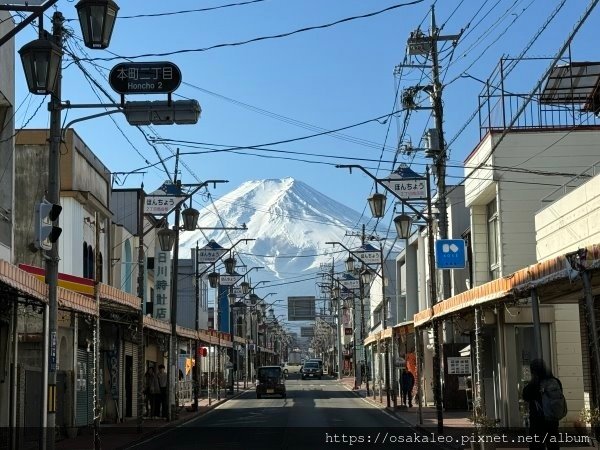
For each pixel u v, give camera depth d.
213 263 43.81
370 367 71.81
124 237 40.62
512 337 26.14
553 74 26.36
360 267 56.34
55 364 16.98
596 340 11.87
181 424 32.09
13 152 22.45
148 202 29.22
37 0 12.77
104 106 16.50
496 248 30.31
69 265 29.55
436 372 24.70
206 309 77.75
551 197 28.20
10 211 22.22
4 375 20.77
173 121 15.73
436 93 27.34
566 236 22.14
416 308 53.75
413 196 25.98
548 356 26.08
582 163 28.30
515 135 28.44
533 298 14.85
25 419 22.48
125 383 35.66
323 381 87.56
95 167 34.00
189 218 31.67
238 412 38.72
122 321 30.00
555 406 14.38
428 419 31.34
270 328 131.12
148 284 48.09
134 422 32.78
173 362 34.88
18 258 29.30
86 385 28.91
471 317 25.98
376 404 43.25
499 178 28.50
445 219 27.23
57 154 16.88
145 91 14.77
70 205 29.89
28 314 21.72
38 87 14.49
